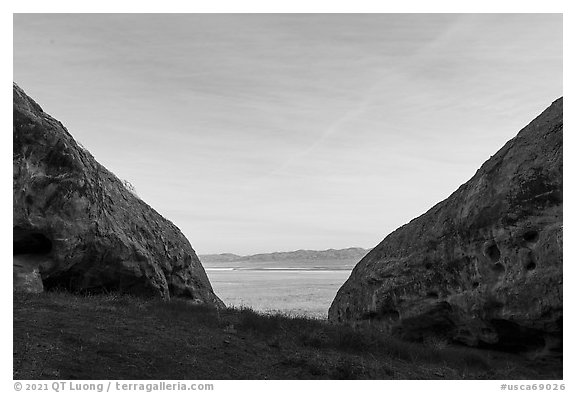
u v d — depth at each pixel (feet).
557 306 38.70
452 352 44.14
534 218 40.47
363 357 38.50
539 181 40.24
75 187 53.98
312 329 43.88
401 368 37.06
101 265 58.49
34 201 50.67
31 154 50.31
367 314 60.03
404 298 54.44
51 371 28.22
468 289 47.11
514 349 45.98
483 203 44.68
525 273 41.06
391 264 56.95
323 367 33.91
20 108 50.34
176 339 36.50
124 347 33.22
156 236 69.67
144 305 49.62
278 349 37.22
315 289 178.60
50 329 34.55
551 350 41.88
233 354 34.96
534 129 43.34
